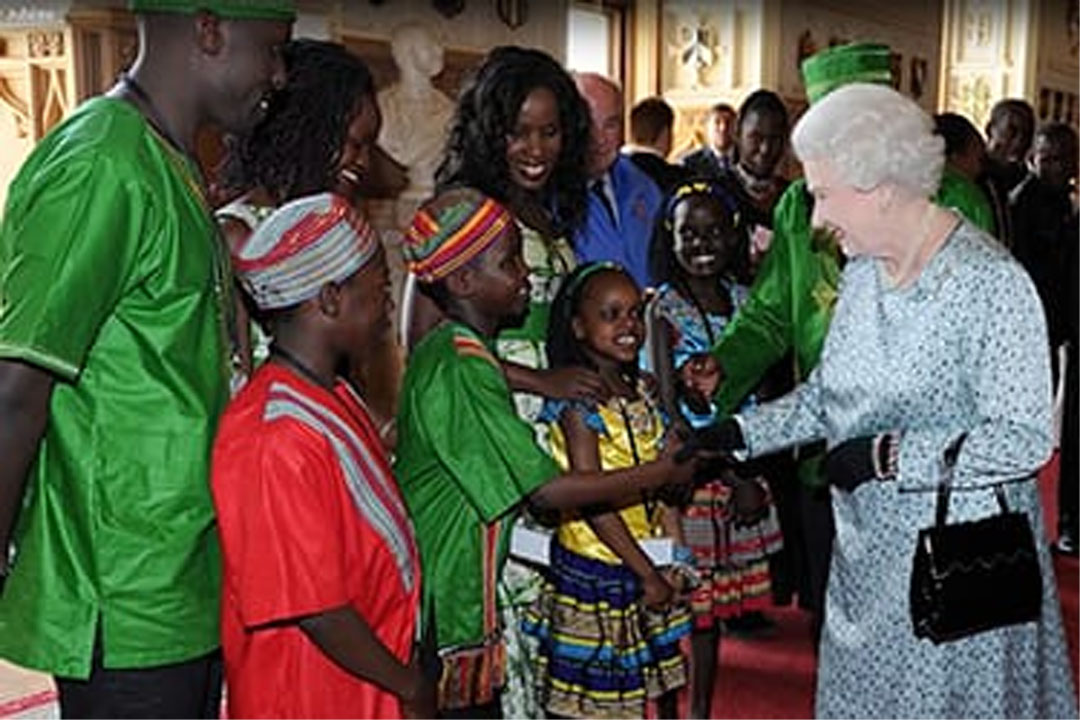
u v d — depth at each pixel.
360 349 1.59
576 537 2.24
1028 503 1.79
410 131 5.06
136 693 1.53
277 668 1.56
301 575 1.47
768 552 2.78
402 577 1.63
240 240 1.91
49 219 1.38
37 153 1.45
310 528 1.47
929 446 1.72
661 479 2.02
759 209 3.66
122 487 1.48
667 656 2.33
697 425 2.42
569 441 2.18
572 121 2.39
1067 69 10.88
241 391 1.55
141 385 1.47
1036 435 1.67
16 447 1.38
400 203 5.03
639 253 2.97
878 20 8.27
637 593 2.26
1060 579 4.00
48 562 1.50
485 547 1.93
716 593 2.67
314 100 2.05
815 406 2.04
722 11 6.92
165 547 1.50
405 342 2.16
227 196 2.07
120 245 1.41
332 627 1.50
